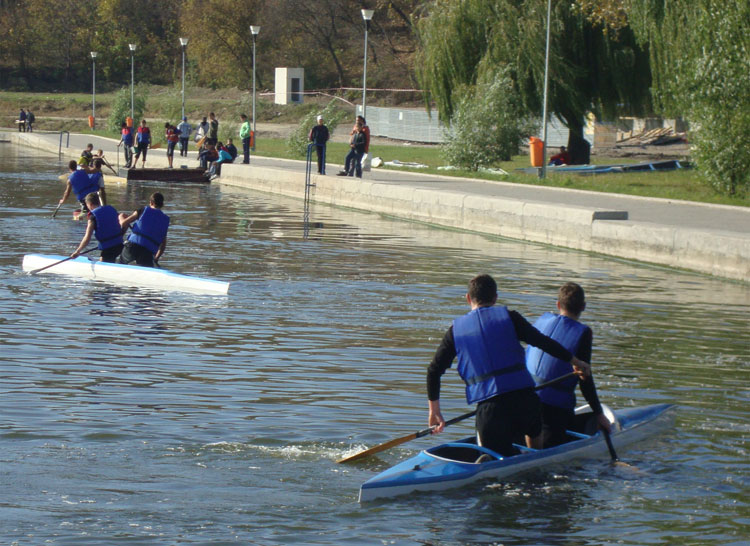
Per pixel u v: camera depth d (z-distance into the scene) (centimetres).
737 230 1961
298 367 1062
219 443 796
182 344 1161
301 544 611
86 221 2384
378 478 686
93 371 1023
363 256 1936
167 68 9781
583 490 710
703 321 1377
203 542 610
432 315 1370
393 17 8744
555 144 5384
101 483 702
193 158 4447
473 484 710
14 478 705
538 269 1828
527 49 3566
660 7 3188
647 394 991
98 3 9981
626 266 1911
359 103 7944
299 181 3225
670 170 3666
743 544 626
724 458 789
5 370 1016
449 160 3578
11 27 9569
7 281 1566
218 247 2003
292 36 8975
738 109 2641
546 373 793
